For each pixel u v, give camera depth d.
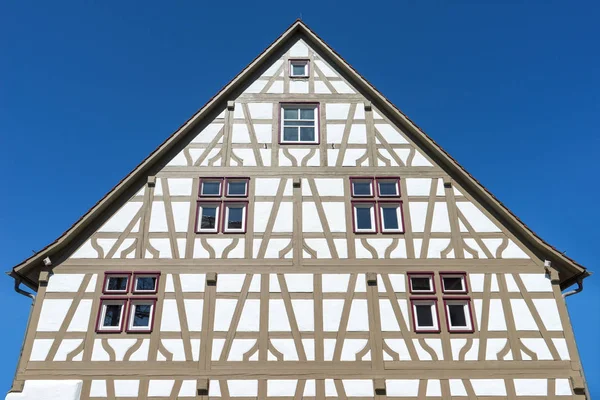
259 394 11.13
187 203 13.30
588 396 11.22
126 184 13.27
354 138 14.28
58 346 11.56
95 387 11.16
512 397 11.17
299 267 12.46
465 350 11.61
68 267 12.38
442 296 12.19
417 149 14.07
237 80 14.90
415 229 12.98
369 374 11.33
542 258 12.62
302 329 11.76
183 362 11.42
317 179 13.66
